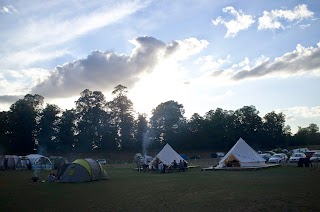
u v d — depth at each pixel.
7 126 83.50
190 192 18.28
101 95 96.06
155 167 40.88
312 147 111.19
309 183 20.66
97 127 94.75
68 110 93.69
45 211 13.50
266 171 32.53
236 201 14.52
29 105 87.19
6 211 13.63
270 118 118.19
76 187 22.48
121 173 37.12
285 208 12.45
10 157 48.59
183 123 104.81
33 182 26.98
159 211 12.86
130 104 97.88
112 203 15.09
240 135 111.31
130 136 97.50
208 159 80.69
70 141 90.81
